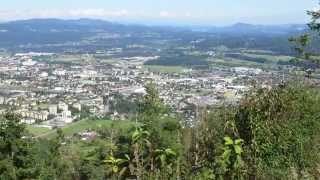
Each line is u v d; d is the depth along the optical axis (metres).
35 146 11.28
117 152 6.55
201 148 6.38
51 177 9.92
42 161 10.75
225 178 6.04
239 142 6.15
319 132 6.48
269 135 6.35
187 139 6.44
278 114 6.61
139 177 5.88
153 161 6.21
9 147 11.25
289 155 6.28
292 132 6.37
